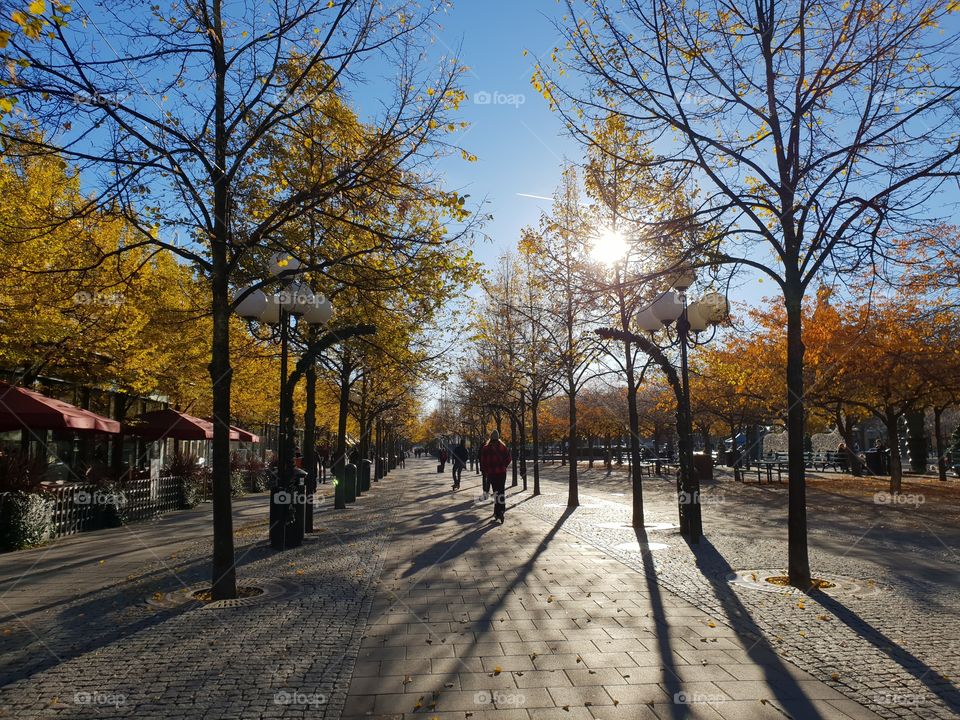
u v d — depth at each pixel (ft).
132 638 20.76
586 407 151.23
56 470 65.31
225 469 26.91
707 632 21.29
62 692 16.31
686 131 30.25
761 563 33.55
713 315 41.29
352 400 104.27
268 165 32.45
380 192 29.25
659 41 30.58
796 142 30.73
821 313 71.15
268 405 86.02
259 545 40.73
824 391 75.25
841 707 15.30
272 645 20.02
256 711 15.14
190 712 15.08
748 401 105.60
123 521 53.78
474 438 206.80
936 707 15.26
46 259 37.60
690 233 32.35
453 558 35.45
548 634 21.11
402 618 23.08
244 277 41.86
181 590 27.73
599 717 14.80
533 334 82.12
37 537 41.68
